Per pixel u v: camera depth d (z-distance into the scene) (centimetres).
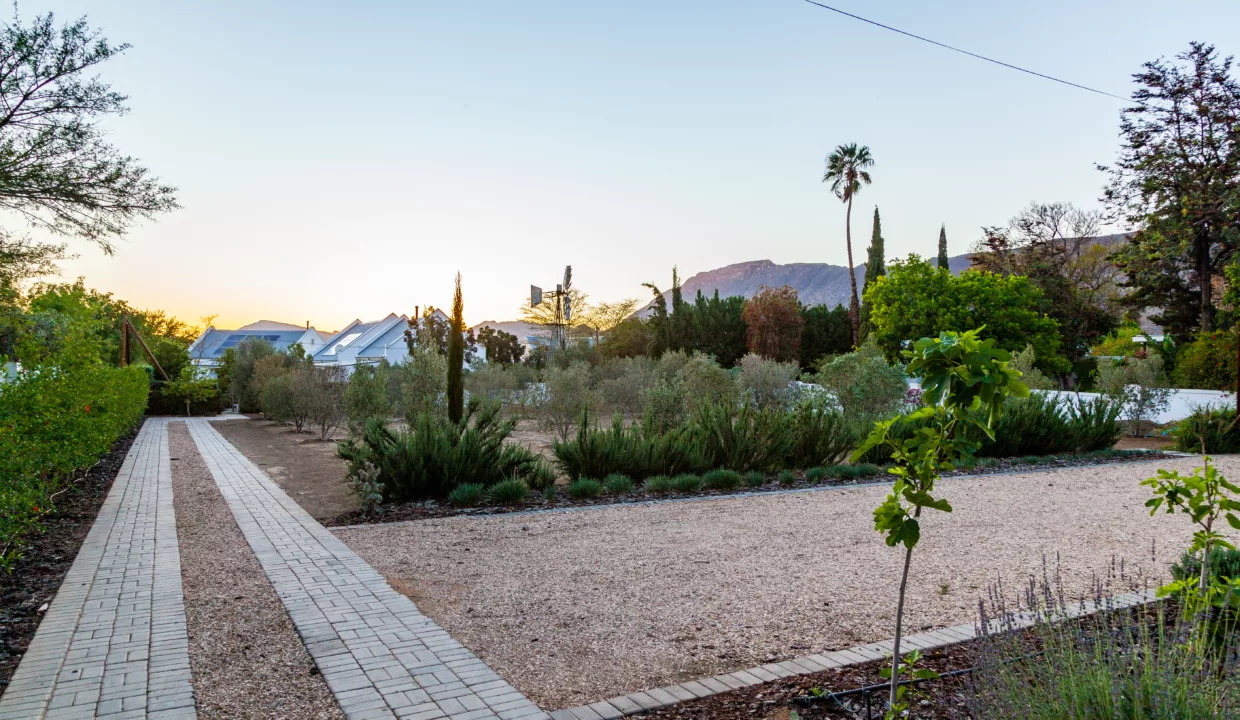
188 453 1546
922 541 640
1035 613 315
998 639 283
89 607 459
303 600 473
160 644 392
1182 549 598
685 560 580
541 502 873
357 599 475
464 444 941
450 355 1372
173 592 493
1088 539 643
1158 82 2759
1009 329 3172
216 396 3584
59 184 1233
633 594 487
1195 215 2609
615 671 355
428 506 856
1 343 1667
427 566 568
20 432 658
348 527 731
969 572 534
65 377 928
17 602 473
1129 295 3262
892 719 253
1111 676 230
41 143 1209
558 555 601
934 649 370
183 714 307
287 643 394
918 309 3281
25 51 1145
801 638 399
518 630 416
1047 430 1360
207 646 389
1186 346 2425
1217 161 2636
